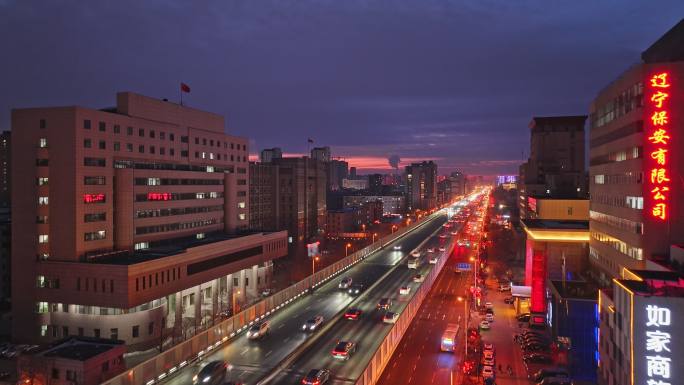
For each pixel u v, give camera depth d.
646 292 51.34
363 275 156.88
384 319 101.81
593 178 100.12
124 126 114.56
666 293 50.97
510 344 95.00
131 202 114.56
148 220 120.44
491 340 97.50
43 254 103.31
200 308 121.56
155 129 124.88
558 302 85.06
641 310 49.59
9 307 126.00
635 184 74.69
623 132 80.31
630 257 76.50
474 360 84.00
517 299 116.00
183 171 133.75
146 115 122.44
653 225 72.19
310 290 129.25
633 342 49.97
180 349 73.19
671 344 48.75
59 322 101.56
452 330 92.81
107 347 80.12
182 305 118.56
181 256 112.81
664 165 71.88
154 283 104.12
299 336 90.31
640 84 73.69
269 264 157.25
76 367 73.38
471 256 191.88
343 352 79.31
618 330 56.28
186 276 114.88
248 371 72.69
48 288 101.94
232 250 134.88
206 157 146.12
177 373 71.44
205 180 143.88
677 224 71.44
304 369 74.62
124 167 115.00
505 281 151.75
